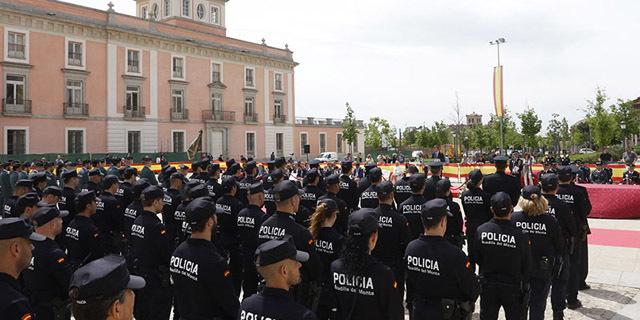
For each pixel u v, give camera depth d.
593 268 9.44
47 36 35.44
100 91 38.56
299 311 3.06
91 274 2.46
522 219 5.91
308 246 5.03
